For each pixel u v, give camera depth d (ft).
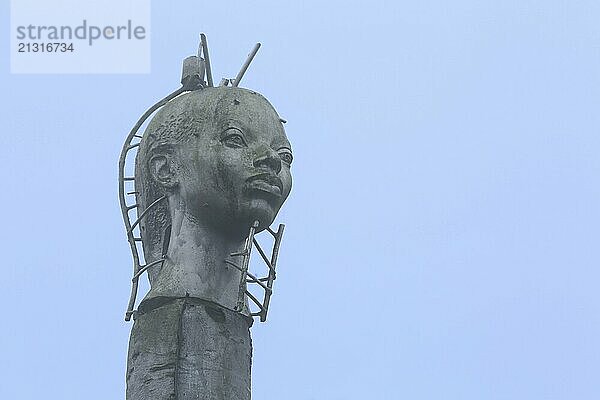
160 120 136.77
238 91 137.18
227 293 131.23
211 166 132.36
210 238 132.57
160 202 134.92
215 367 126.31
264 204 132.16
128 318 131.64
